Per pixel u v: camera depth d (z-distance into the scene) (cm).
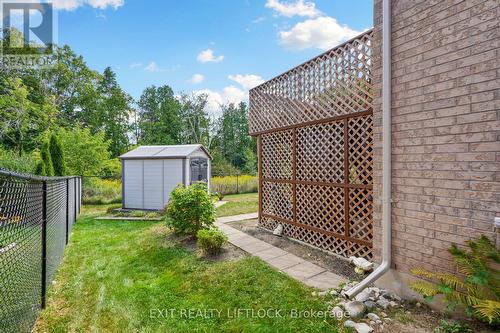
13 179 216
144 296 308
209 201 550
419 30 275
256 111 668
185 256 436
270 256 434
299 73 523
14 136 1577
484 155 224
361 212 405
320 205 480
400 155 296
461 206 240
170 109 2978
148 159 921
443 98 254
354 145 418
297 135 536
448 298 229
